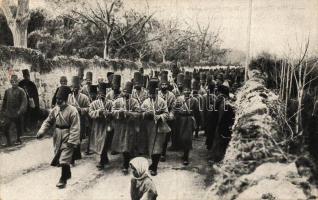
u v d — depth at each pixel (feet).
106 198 21.53
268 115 20.88
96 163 23.34
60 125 20.71
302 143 20.63
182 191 21.18
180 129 22.08
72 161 23.09
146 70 25.03
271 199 19.15
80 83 25.17
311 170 19.90
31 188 22.85
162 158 22.56
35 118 26.27
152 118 21.54
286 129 21.15
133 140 22.04
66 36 26.76
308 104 21.62
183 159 22.29
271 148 20.29
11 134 26.05
